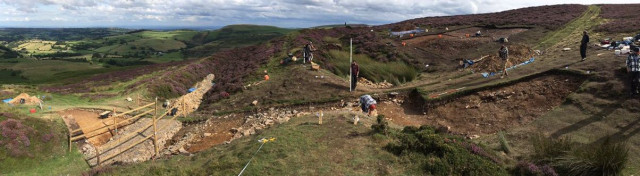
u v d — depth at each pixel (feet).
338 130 50.80
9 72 292.40
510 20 162.91
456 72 96.63
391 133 48.65
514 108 61.62
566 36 118.11
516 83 69.92
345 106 77.51
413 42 144.25
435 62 115.34
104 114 76.38
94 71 243.81
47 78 225.56
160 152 62.34
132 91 103.76
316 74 101.24
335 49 142.20
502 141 47.55
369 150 42.73
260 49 164.66
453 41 136.05
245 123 72.69
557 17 153.28
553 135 49.60
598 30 114.73
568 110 55.67
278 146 44.80
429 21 195.83
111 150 60.29
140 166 46.98
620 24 113.91
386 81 105.91
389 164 38.63
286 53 135.13
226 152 47.62
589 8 168.04
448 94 70.03
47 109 74.23
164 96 107.76
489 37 136.56
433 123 64.13
